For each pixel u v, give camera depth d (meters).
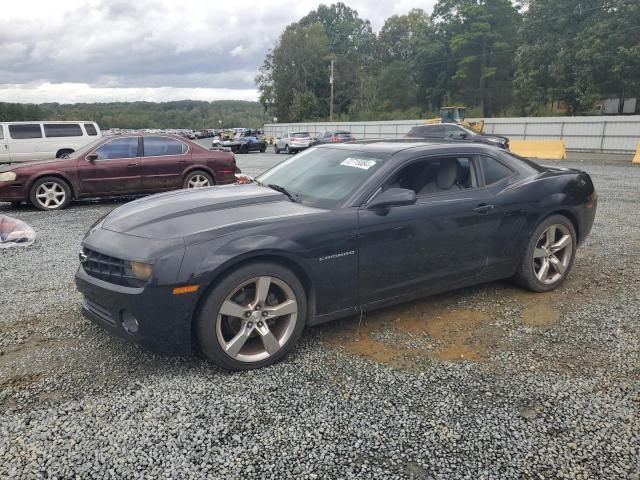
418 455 2.29
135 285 2.84
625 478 2.15
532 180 4.25
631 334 3.58
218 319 2.92
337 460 2.25
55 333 3.61
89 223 7.72
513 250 4.16
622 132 24.00
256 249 2.93
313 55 73.75
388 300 3.61
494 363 3.17
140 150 9.49
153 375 3.01
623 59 29.77
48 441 2.38
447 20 61.78
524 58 36.28
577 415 2.60
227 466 2.21
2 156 16.66
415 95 68.94
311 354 3.29
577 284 4.67
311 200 3.56
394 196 3.33
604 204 9.05
